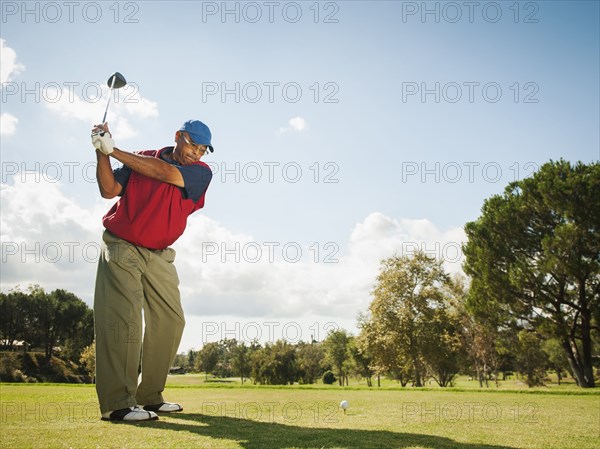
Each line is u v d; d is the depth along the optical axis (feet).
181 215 18.38
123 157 16.88
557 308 79.05
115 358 16.39
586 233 73.00
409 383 158.51
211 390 39.17
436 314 112.27
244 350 203.00
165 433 12.73
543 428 15.53
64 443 11.09
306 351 214.69
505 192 84.99
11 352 169.89
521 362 138.21
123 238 17.38
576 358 84.07
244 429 14.06
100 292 17.07
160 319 18.80
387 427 15.40
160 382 19.44
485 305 84.23
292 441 11.94
